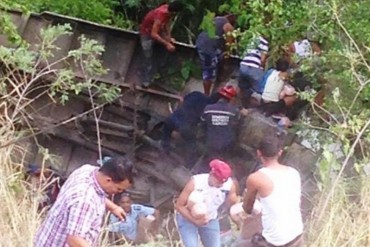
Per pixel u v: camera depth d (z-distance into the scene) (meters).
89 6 13.98
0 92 10.21
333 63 10.23
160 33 13.43
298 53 10.95
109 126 13.25
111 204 7.23
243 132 11.83
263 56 11.80
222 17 12.97
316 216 9.19
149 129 13.43
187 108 12.73
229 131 11.88
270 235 7.62
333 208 8.98
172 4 13.44
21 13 12.76
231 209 8.33
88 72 11.73
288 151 10.92
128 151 13.27
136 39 13.48
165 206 12.70
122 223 9.45
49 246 6.23
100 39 13.31
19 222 8.61
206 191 8.52
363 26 10.20
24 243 8.41
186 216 8.58
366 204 9.19
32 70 10.24
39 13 13.14
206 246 8.80
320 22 10.41
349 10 10.32
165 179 12.94
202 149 12.77
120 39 13.45
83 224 6.11
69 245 6.14
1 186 8.94
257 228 8.12
